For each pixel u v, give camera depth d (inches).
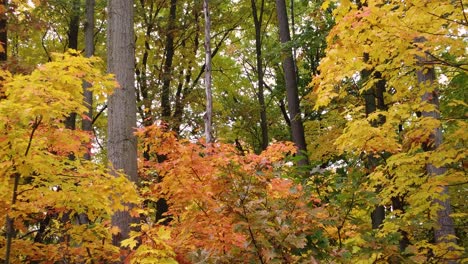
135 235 165.2
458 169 239.6
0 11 332.5
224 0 658.8
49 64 153.9
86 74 165.5
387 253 150.7
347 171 173.6
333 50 195.0
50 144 163.2
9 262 170.4
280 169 177.5
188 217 179.5
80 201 171.8
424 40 227.6
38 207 169.3
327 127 583.2
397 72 249.8
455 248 218.2
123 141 261.0
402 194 269.6
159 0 641.0
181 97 629.3
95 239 201.8
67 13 539.5
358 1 274.7
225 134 653.3
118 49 275.7
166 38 641.0
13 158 145.0
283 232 147.9
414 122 232.2
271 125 818.8
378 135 234.8
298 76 673.0
